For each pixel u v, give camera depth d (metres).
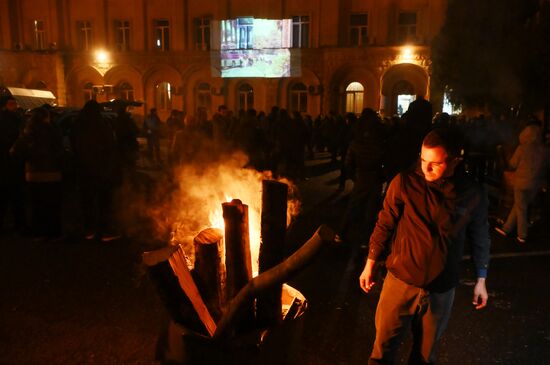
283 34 26.12
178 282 2.29
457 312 4.29
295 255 2.02
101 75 28.75
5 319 4.02
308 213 8.24
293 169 11.06
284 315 2.51
